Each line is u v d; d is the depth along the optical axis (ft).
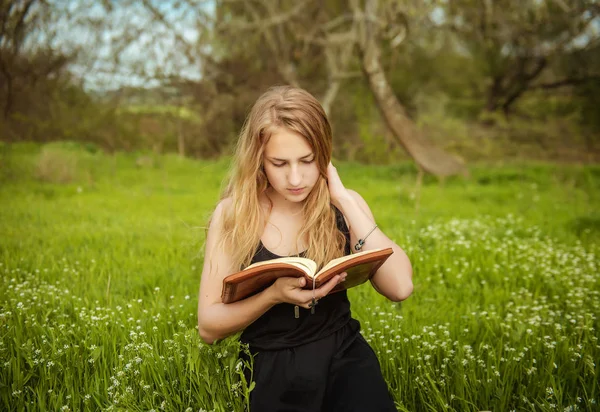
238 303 7.62
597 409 9.56
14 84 60.23
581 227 26.27
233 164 8.27
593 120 77.41
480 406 9.82
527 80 81.82
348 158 71.87
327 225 8.23
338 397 7.55
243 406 8.59
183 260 19.11
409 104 85.76
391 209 31.27
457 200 35.81
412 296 15.39
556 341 11.69
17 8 53.06
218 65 70.85
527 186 41.86
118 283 16.20
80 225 25.14
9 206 29.94
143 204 33.06
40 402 9.22
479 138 73.67
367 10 49.47
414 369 10.68
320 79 75.66
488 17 65.77
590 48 73.97
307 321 7.88
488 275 17.69
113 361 10.75
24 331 11.90
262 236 8.16
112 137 67.87
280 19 62.18
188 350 9.42
